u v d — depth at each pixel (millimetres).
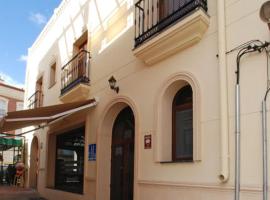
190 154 6133
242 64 5043
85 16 10758
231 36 5305
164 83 6508
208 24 5730
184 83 6336
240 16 5227
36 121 9555
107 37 9062
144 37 6957
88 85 9609
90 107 9250
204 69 5695
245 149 4789
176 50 6273
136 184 6828
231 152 4996
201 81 5707
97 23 9781
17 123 9430
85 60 10047
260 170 4555
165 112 6578
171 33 6070
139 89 7297
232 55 5230
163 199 6117
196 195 5453
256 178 4590
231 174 4934
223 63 5289
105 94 8758
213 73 5527
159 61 6754
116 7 8805
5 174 19469
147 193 6539
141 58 7020
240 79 5031
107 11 9250
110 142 8898
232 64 5207
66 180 12469
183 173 5766
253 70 4875
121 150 8602
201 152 5461
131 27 7969
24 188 15062
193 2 5930
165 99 6598
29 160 15977
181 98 6637
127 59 7934
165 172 6164
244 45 5070
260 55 4820
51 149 13188
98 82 9203
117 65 8336
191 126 6219
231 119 5074
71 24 11930
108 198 8609
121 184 8375
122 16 8469
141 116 7066
